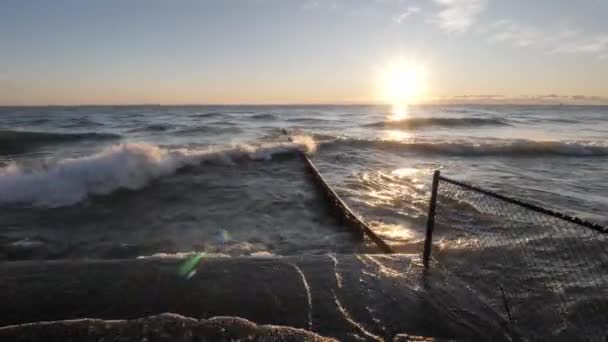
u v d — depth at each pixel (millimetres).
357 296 3264
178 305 3021
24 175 9055
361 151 17688
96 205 8242
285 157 15523
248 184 10609
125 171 10328
